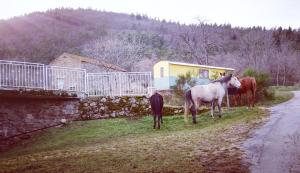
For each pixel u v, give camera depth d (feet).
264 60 235.20
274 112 49.96
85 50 197.57
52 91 57.06
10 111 53.26
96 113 62.90
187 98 53.06
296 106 60.49
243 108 58.54
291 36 341.00
